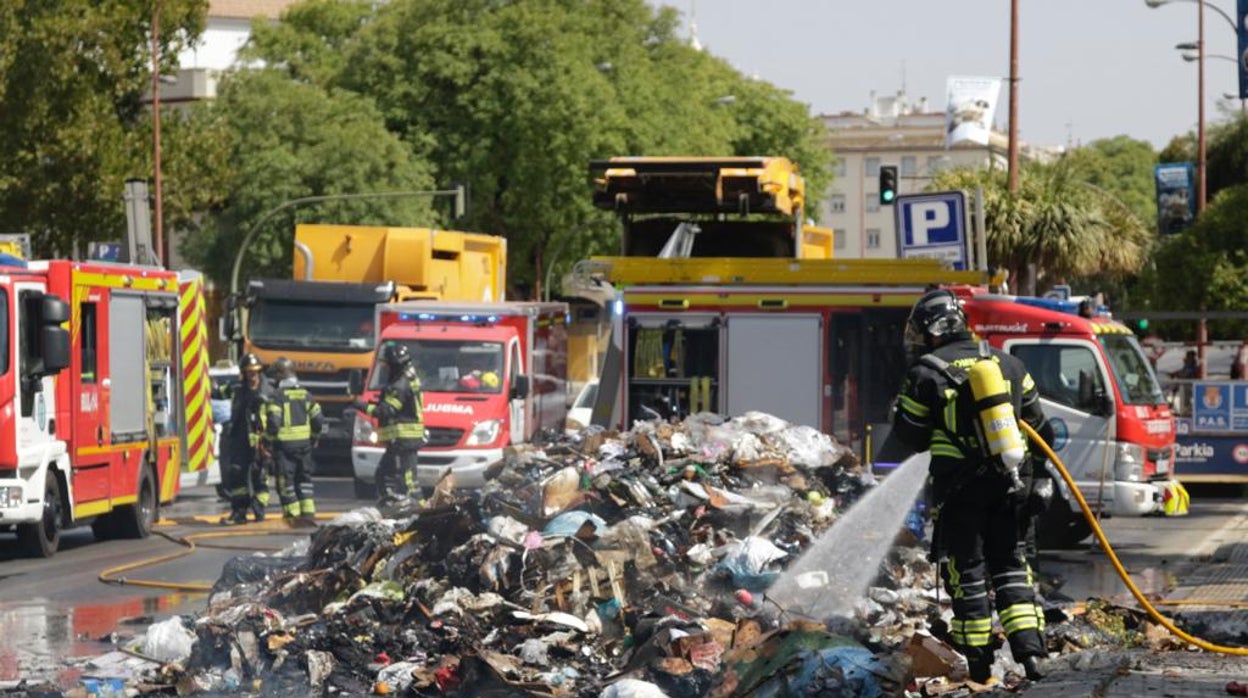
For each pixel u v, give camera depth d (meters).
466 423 45.97
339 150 105.31
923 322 16.39
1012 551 16.17
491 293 61.06
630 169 45.25
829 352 35.50
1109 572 29.72
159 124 86.19
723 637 17.78
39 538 32.56
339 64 122.81
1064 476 16.48
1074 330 33.91
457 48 108.00
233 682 18.36
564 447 23.97
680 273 35.91
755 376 35.69
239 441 38.56
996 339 34.31
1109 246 69.56
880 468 35.00
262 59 129.38
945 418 16.02
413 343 47.50
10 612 24.94
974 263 46.03
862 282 35.38
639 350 36.09
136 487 36.84
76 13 77.81
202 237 109.19
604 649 18.75
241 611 19.89
